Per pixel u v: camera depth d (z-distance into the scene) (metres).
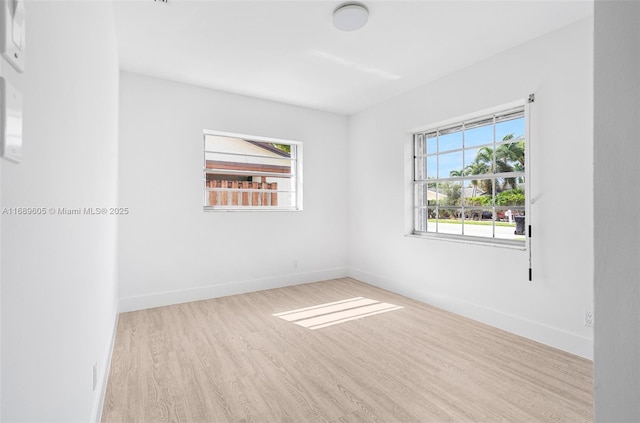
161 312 3.51
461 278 3.45
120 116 3.52
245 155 5.32
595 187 0.48
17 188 0.68
